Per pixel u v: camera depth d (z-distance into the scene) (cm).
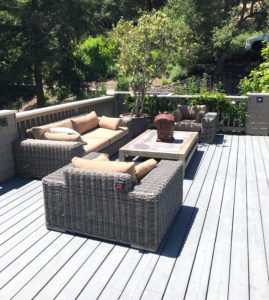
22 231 348
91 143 547
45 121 611
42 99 1767
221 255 300
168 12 1847
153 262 290
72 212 333
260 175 509
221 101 791
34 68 1708
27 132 534
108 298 246
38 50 1541
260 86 899
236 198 425
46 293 252
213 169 539
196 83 1127
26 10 1556
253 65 1948
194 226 354
